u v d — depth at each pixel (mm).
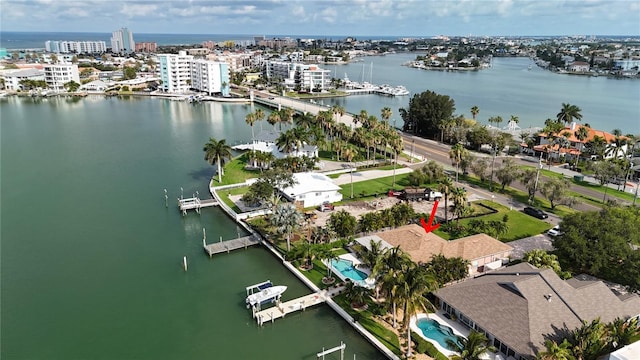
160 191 116125
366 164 137500
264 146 150625
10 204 106875
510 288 59031
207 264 79625
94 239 89062
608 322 55875
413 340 56844
